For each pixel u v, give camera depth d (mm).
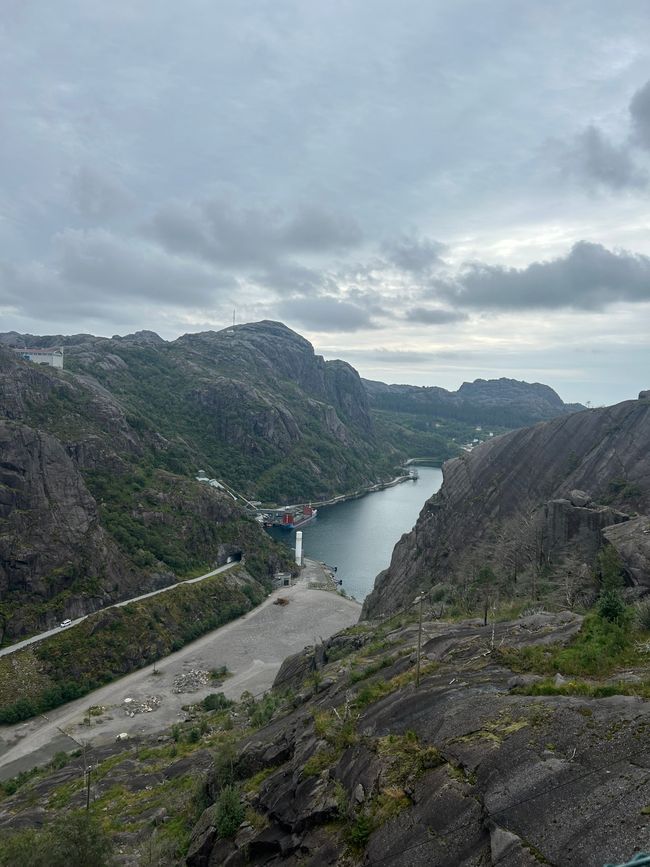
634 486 72688
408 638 47594
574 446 90125
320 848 21719
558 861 14602
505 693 24375
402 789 21062
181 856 32062
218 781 37188
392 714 27203
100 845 30984
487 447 106750
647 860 10641
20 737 86688
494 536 83688
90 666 107875
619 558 51156
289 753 33219
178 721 88625
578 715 19922
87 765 70312
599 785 16375
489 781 18594
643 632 26594
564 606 49656
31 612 117250
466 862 16609
